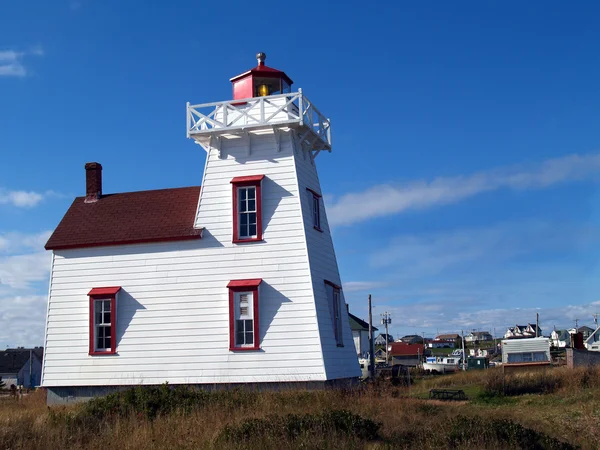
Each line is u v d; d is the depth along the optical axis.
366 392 23.50
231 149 26.97
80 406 22.97
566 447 16.84
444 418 19.14
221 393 22.77
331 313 27.08
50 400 26.80
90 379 26.38
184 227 26.83
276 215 25.95
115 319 26.53
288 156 26.34
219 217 26.48
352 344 29.16
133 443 17.16
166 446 16.62
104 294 26.61
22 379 83.56
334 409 19.34
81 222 28.62
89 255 27.45
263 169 26.47
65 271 27.58
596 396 27.30
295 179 26.09
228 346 25.33
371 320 51.41
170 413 20.61
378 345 132.50
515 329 155.38
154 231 26.97
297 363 24.66
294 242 25.59
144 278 26.69
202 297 25.98
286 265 25.48
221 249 26.16
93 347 26.56
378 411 20.22
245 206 26.44
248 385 24.84
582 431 20.03
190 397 22.17
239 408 20.69
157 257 26.72
